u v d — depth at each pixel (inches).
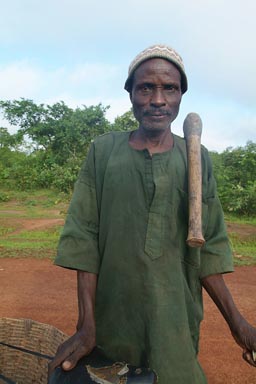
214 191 67.2
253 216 572.4
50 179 849.5
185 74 63.2
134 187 62.2
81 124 979.9
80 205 67.1
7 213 596.1
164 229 61.6
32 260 288.4
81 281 65.4
